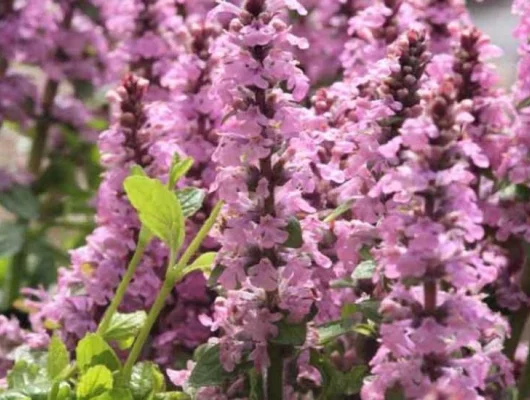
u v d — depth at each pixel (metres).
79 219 1.29
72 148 1.26
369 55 0.87
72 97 1.23
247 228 0.73
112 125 0.84
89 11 1.19
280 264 0.74
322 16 1.09
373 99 0.79
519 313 0.85
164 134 0.86
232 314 0.75
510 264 0.85
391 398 0.69
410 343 0.68
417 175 0.67
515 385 0.85
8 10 1.17
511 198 0.83
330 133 0.77
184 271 0.79
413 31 0.76
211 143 0.85
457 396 0.68
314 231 0.75
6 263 1.26
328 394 0.78
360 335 0.81
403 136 0.67
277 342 0.74
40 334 0.85
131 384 0.79
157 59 1.00
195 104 0.85
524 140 0.82
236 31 0.73
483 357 0.70
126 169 0.83
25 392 0.77
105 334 0.81
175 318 0.85
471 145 0.67
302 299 0.74
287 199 0.73
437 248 0.67
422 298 0.69
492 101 0.82
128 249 0.83
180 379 0.78
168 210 0.77
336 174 0.76
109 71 1.20
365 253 0.76
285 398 0.77
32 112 1.20
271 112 0.73
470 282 0.67
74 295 0.84
